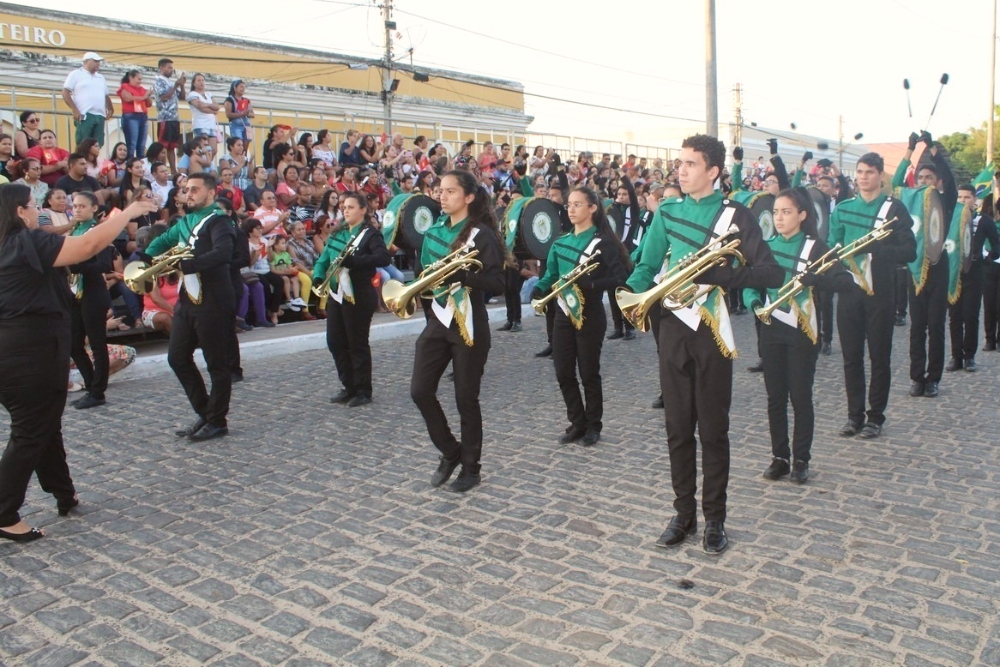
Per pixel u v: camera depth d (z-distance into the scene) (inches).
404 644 140.6
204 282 254.5
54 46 689.0
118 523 195.2
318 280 307.0
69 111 526.6
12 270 176.2
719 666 132.0
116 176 462.6
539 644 139.6
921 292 298.8
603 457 241.4
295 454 247.9
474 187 209.3
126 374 352.2
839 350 406.3
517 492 212.8
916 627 142.6
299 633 144.7
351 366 309.3
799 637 140.0
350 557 175.2
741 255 167.6
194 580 165.3
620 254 248.2
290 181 525.3
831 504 200.7
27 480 183.8
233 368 346.9
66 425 280.7
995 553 171.5
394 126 835.4
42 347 178.7
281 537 186.2
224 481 224.4
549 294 251.1
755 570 165.3
